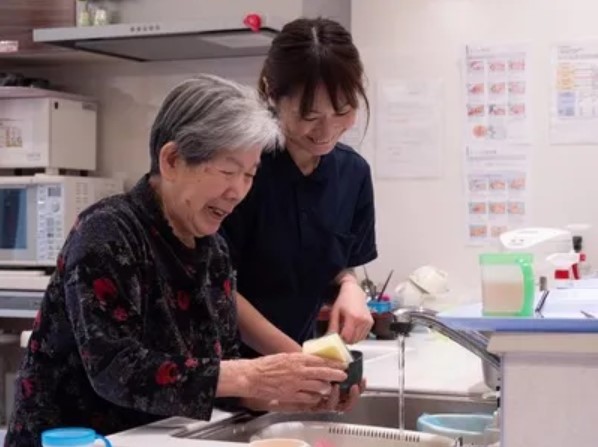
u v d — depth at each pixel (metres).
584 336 1.13
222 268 1.71
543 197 3.09
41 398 1.54
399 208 3.26
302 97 1.76
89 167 3.72
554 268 2.69
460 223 3.19
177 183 1.50
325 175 2.06
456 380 2.17
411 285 3.09
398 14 3.23
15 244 3.40
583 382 1.14
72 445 1.21
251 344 1.94
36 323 1.56
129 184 3.81
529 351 1.15
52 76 3.95
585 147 3.04
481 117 3.15
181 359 1.45
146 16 3.72
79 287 1.43
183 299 1.58
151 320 1.53
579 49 3.03
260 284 2.09
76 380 1.54
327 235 2.09
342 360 1.56
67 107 3.53
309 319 2.15
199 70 3.71
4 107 3.46
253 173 1.55
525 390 1.16
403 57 3.23
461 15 3.16
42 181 3.34
